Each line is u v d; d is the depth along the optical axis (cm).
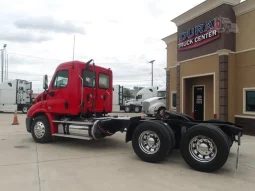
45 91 845
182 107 1416
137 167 565
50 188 427
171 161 622
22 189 421
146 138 616
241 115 1108
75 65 778
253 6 1060
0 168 540
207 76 1314
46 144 827
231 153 724
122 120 713
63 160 620
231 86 1135
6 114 2562
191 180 482
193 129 552
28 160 611
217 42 1160
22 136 997
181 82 1422
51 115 828
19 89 2705
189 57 1357
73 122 772
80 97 779
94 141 895
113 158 646
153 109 2120
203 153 542
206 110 1338
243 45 1111
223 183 468
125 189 428
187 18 1359
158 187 441
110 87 927
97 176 496
